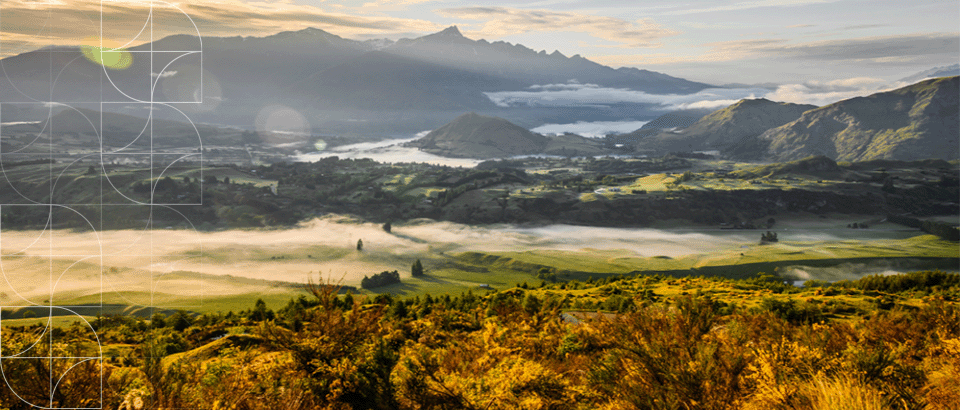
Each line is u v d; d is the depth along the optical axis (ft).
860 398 19.39
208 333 66.90
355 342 25.59
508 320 48.93
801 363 22.65
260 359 26.30
